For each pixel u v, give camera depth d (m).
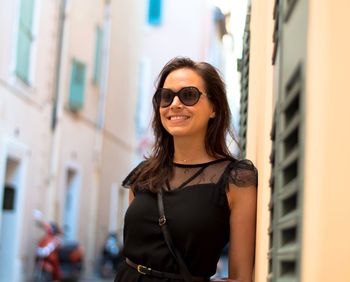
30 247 11.83
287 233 1.45
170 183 2.49
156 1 23.77
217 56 27.55
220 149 2.59
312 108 1.23
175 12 23.86
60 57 13.21
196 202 2.38
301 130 1.30
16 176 11.12
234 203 2.42
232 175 2.41
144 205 2.46
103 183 17.34
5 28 10.05
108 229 18.14
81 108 14.44
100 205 17.09
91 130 15.89
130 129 20.73
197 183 2.44
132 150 21.06
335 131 1.17
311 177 1.22
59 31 13.17
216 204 2.39
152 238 2.42
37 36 11.76
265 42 2.52
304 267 1.23
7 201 10.96
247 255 2.39
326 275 1.14
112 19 17.45
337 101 1.17
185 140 2.55
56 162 13.12
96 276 16.25
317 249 1.16
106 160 17.48
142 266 2.42
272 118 1.91
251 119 3.20
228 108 2.64
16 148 10.80
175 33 23.66
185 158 2.57
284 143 1.50
